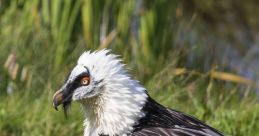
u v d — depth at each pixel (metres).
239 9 20.16
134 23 15.47
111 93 8.35
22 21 15.15
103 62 8.37
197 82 12.86
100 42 15.24
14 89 13.27
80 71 8.37
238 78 13.99
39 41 14.65
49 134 10.98
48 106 11.59
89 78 8.36
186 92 12.34
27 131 11.13
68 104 8.50
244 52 18.27
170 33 15.41
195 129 8.10
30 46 14.53
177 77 13.09
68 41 14.84
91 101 8.42
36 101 12.16
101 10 15.43
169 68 13.10
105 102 8.38
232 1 20.06
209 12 19.39
